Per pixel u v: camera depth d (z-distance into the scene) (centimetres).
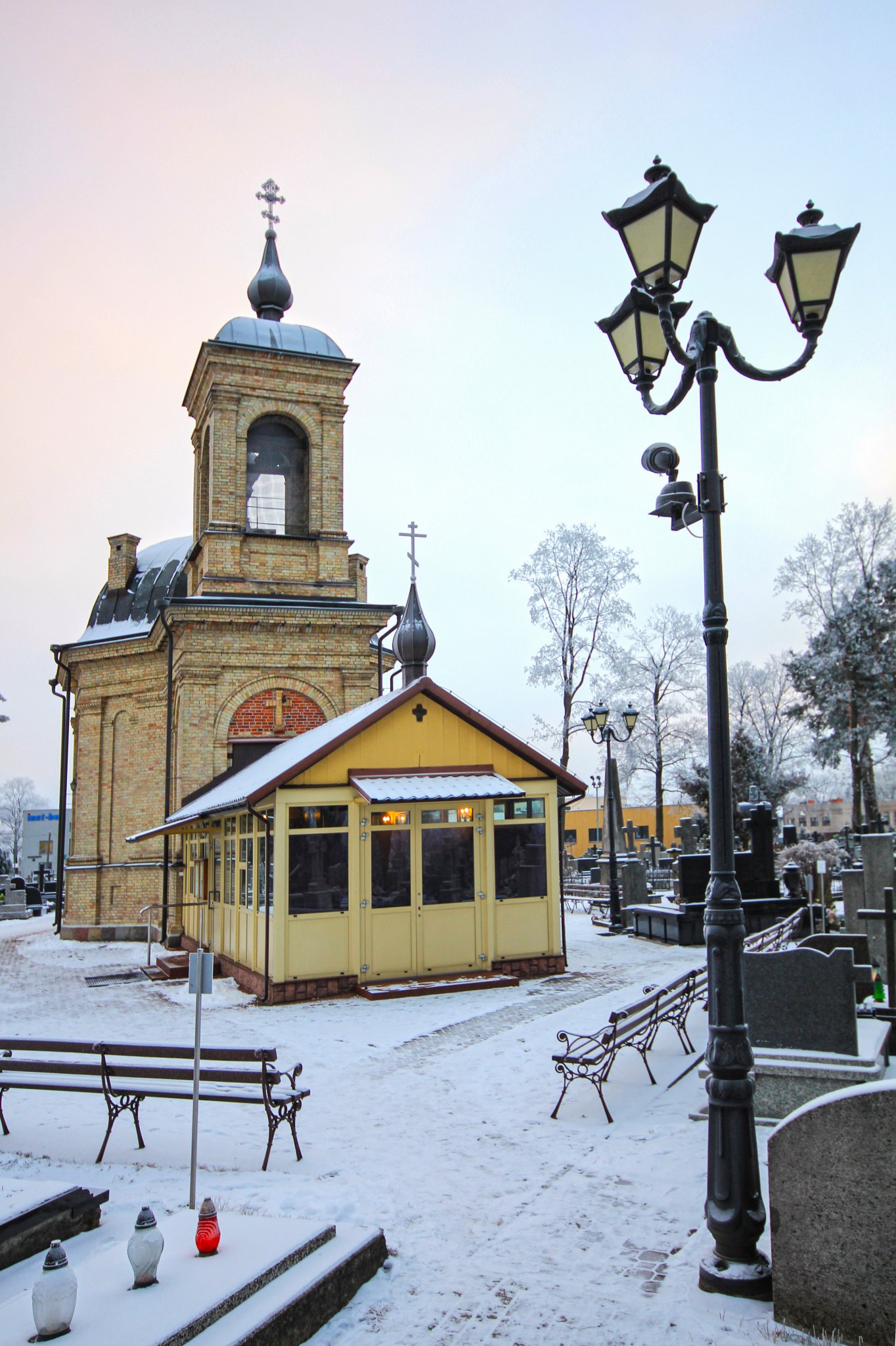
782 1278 474
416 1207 649
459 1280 543
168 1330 426
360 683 2478
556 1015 1313
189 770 2322
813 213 616
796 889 2316
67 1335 423
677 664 4825
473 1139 804
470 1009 1385
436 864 1617
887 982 1183
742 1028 537
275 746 2380
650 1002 974
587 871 3994
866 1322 451
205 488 2723
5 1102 955
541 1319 496
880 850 1599
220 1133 834
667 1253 569
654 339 650
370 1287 538
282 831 1516
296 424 2609
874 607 4234
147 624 3028
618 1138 795
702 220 584
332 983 1512
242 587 2450
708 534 580
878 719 4197
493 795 1526
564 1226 614
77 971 2106
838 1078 768
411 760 1619
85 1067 784
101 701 2972
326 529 2555
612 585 4022
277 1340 459
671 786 5191
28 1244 551
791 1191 475
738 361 604
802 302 604
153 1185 693
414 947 1581
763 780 4584
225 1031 1278
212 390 2509
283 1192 666
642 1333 477
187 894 2342
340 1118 873
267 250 2830
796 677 4447
